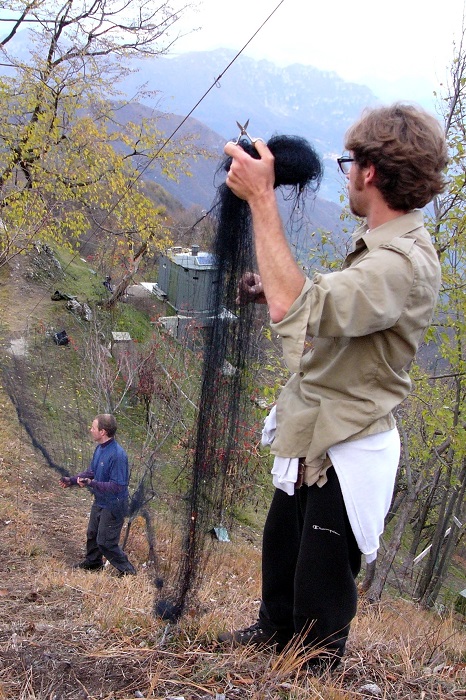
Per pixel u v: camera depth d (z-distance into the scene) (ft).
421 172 5.21
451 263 24.49
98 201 37.01
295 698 6.24
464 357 28.58
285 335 5.05
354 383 5.66
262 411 11.84
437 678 7.64
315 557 6.12
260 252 5.24
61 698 6.21
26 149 34.04
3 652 7.10
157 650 7.22
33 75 35.86
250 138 5.62
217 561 14.94
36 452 30.04
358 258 5.68
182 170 35.76
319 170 5.59
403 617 16.69
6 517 24.44
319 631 6.47
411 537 67.56
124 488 18.56
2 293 30.99
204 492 6.97
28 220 30.07
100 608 10.39
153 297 31.96
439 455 30.96
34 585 14.73
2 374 23.90
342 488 5.80
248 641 7.47
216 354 6.61
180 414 16.72
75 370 25.79
